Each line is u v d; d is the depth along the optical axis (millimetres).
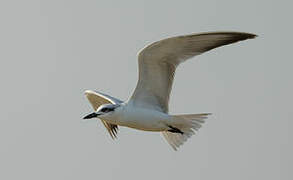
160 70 17094
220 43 16453
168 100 17484
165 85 17312
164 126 17609
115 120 17484
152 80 17250
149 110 17391
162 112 17500
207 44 16562
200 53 16781
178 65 16953
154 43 16438
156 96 17500
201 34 16156
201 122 17703
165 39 16312
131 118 17406
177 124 17672
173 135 18172
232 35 16156
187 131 17891
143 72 17109
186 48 16688
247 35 16016
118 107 17406
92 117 17391
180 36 16219
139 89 17375
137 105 17453
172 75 17109
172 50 16688
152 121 17438
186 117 17625
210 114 17625
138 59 16859
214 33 16156
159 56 16797
